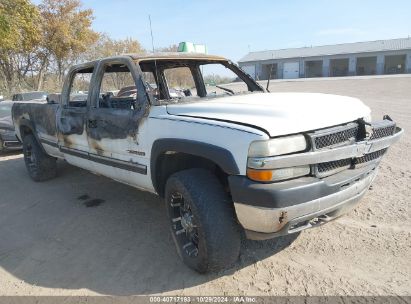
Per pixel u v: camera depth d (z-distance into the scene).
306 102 3.24
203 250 3.07
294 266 3.33
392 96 18.89
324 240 3.72
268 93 4.28
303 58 66.88
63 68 40.69
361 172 3.11
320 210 2.87
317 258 3.43
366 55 62.91
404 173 5.61
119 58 4.14
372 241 3.63
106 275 3.42
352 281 3.06
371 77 45.09
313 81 44.03
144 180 3.86
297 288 3.03
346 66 65.88
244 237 3.87
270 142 2.69
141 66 4.49
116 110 4.05
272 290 3.03
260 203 2.73
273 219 2.76
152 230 4.26
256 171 2.72
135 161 3.88
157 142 3.45
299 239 3.78
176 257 3.63
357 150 2.99
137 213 4.79
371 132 3.14
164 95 4.84
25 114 6.27
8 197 5.79
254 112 3.02
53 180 6.47
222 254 3.06
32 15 28.78
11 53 33.34
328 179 2.93
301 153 2.75
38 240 4.23
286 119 2.82
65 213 4.96
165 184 3.63
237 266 3.40
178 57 4.42
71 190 5.88
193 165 3.57
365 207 4.40
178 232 3.44
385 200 4.58
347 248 3.54
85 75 5.30
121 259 3.68
